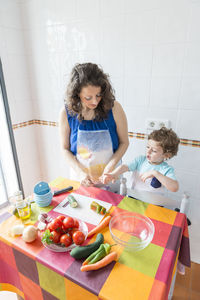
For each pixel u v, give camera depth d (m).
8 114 1.92
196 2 1.21
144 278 0.70
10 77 1.88
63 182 1.27
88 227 0.91
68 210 1.02
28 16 1.81
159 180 1.16
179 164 1.58
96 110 1.18
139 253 0.79
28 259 0.82
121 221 0.94
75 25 1.62
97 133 1.25
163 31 1.35
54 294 0.82
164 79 1.44
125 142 1.35
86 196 1.13
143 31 1.40
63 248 0.81
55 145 2.19
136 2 1.36
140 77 1.52
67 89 1.10
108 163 1.28
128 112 1.65
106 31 1.52
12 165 2.12
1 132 2.01
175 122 1.51
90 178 1.24
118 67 1.57
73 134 1.29
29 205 1.01
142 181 1.31
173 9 1.28
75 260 0.77
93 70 1.02
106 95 1.10
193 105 1.41
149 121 1.58
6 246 0.88
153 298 0.64
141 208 1.03
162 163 1.28
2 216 1.00
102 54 1.59
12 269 0.93
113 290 0.66
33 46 1.89
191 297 1.38
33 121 2.20
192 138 1.48
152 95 1.52
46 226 0.91
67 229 0.85
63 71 1.82
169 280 0.73
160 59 1.41
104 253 0.76
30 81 2.05
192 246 1.74
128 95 1.60
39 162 2.39
